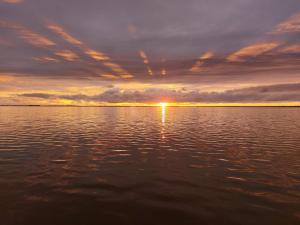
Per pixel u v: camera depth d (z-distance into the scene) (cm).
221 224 706
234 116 7106
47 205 823
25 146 1905
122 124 4069
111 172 1223
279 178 1130
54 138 2350
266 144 2052
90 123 4231
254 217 747
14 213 762
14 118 5528
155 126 3703
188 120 5212
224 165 1364
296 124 4053
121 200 873
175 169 1284
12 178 1104
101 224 705
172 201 868
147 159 1504
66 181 1075
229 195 923
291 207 815
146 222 717
